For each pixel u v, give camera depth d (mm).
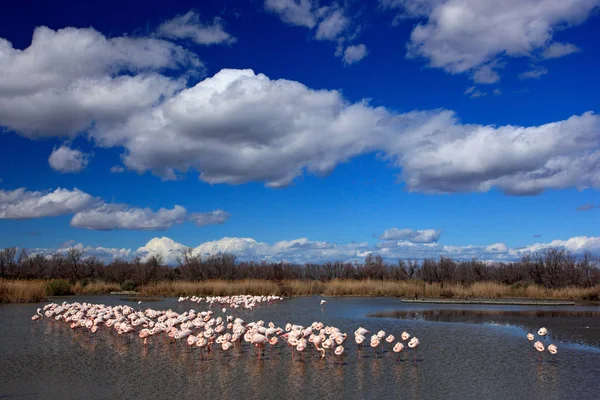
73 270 92375
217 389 19953
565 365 24422
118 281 83875
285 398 18812
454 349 28359
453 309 52875
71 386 20438
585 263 83000
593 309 53625
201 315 39938
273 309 52062
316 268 101312
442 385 20641
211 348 28188
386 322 40812
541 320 42688
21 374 22406
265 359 25391
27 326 37469
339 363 24469
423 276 87812
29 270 90000
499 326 38469
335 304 58656
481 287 72062
